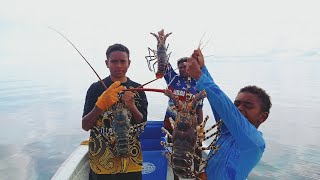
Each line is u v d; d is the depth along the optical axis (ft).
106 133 10.54
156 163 14.65
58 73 325.62
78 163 12.46
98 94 10.44
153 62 17.35
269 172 42.47
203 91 6.56
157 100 106.52
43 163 50.06
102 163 10.62
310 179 39.32
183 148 7.67
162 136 16.94
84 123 9.86
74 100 123.24
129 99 9.71
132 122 10.73
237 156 6.83
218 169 7.19
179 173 7.72
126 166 10.73
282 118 79.56
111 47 10.51
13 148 58.39
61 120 83.92
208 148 7.78
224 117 6.42
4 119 86.79
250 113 7.22
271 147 53.98
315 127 68.59
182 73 16.57
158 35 17.15
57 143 61.46
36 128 74.84
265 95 7.32
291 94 132.26
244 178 6.88
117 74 10.46
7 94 148.05
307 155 48.75
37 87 181.47
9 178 44.11
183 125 7.78
